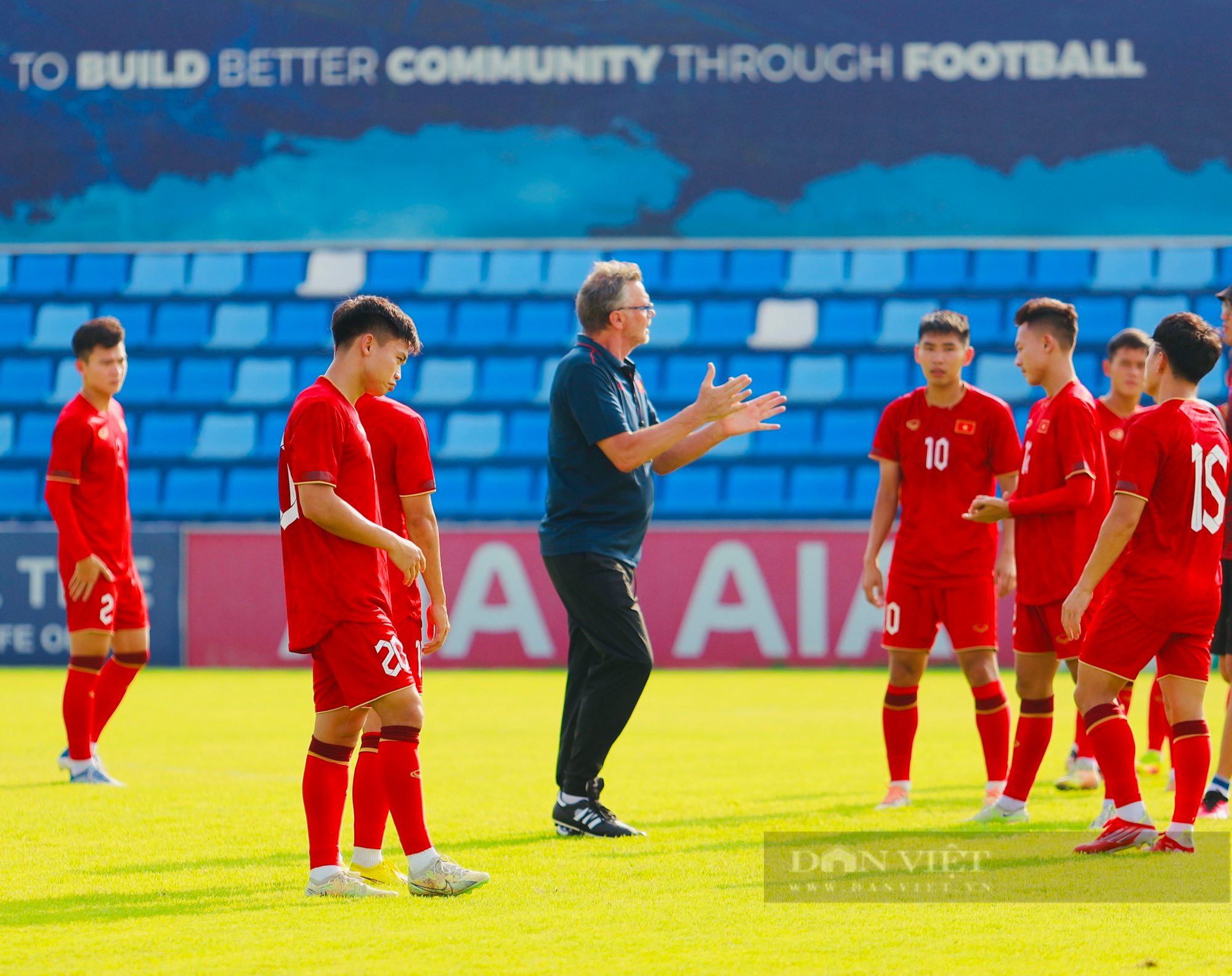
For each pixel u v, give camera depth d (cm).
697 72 5238
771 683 3819
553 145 5266
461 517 4941
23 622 4228
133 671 2150
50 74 5266
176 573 4228
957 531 1831
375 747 1350
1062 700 3378
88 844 1561
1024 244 5197
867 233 5231
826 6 5200
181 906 1217
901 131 5206
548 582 4212
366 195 5284
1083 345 5116
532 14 5238
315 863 1267
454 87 5256
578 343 1669
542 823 1698
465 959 1012
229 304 5262
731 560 4209
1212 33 5138
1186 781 1445
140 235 5288
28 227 5281
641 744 2573
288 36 5250
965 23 5172
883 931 1088
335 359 1295
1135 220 5175
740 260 5291
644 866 1391
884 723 1850
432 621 1438
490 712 3155
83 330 2112
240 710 3180
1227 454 1497
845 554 4194
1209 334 1485
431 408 5131
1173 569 1452
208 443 5072
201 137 5269
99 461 2094
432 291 5281
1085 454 1698
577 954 1023
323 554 1239
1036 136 5181
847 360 5159
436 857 1255
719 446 5044
